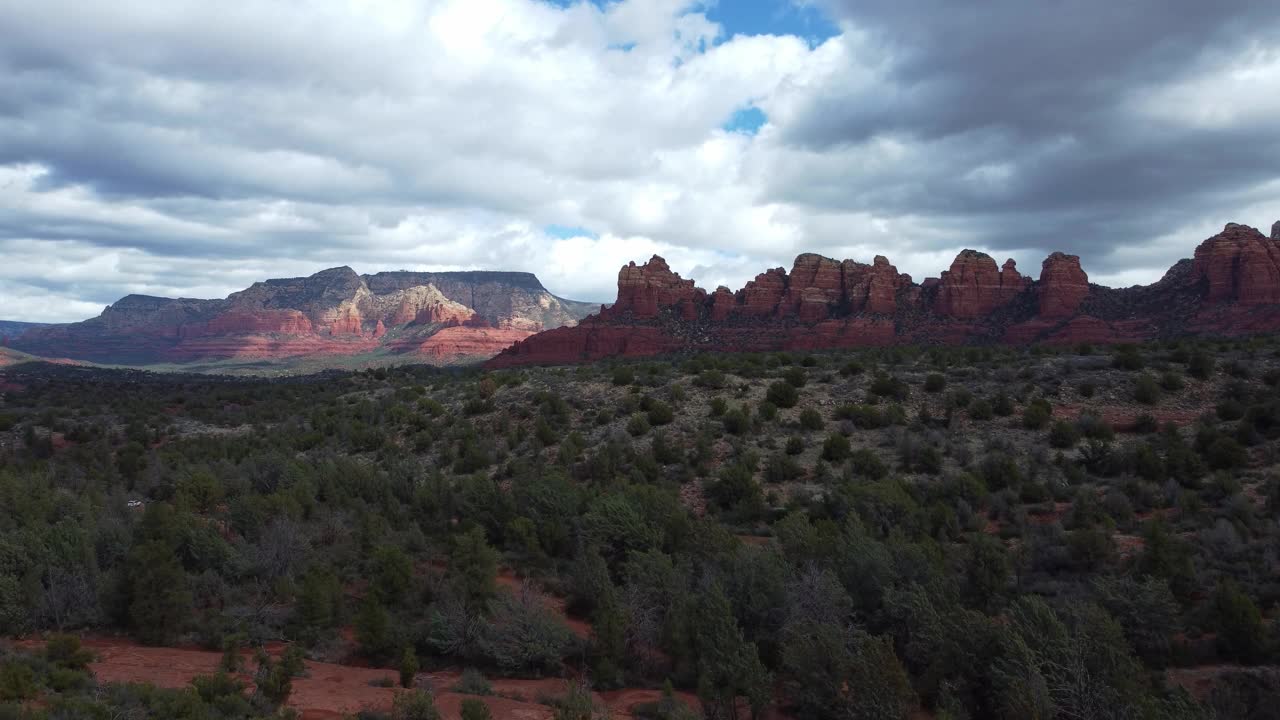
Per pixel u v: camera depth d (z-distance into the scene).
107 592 27.09
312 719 18.84
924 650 21.14
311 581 27.20
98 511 36.75
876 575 25.28
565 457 51.56
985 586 25.89
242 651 25.03
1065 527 33.53
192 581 28.75
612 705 21.69
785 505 40.38
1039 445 46.75
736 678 20.23
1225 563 27.06
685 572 28.27
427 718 18.20
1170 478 38.19
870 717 18.33
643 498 36.47
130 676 21.33
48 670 19.97
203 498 41.38
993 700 19.56
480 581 27.83
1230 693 19.30
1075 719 17.97
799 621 22.61
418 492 42.72
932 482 41.12
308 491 40.84
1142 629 22.17
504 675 24.33
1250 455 40.25
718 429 55.19
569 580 31.44
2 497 37.06
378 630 25.06
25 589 26.05
